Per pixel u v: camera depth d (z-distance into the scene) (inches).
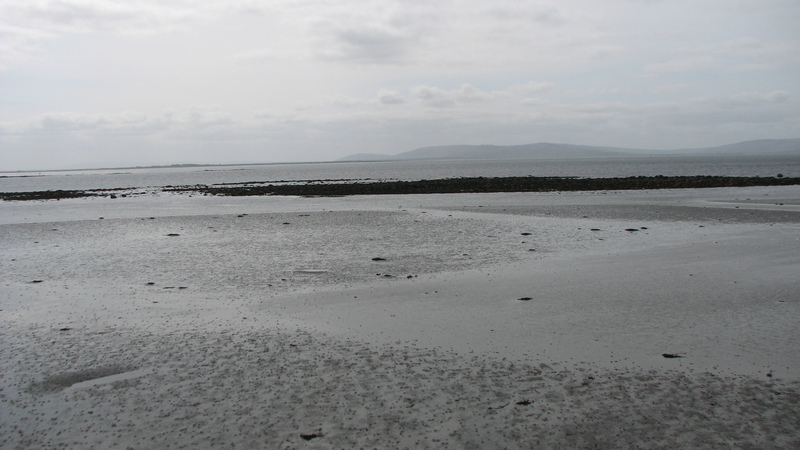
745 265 657.0
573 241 863.7
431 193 2048.5
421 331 440.1
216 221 1227.2
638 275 618.8
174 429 286.7
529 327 444.5
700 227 985.5
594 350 390.9
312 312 501.0
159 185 3622.0
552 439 272.4
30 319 494.6
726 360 367.2
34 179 5787.4
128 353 402.0
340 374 355.3
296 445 268.7
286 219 1231.5
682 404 307.3
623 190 1995.6
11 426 293.6
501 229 1009.5
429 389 330.6
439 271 666.2
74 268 727.1
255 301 544.4
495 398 317.4
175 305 534.6
